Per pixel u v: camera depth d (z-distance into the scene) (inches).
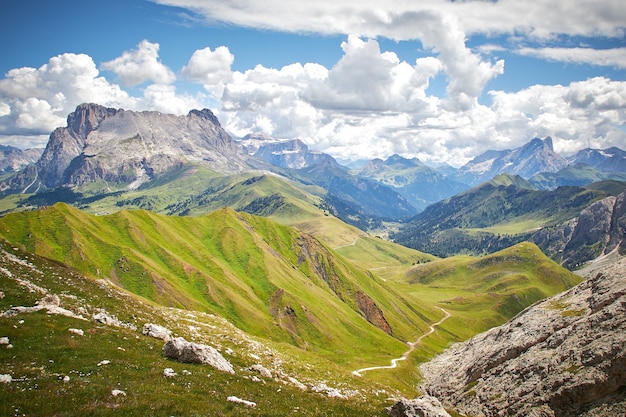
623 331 3063.5
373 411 1902.1
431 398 1930.4
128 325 2428.6
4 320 1772.9
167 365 1739.7
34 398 1170.6
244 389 1699.1
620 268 4424.2
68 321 1966.0
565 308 4463.6
